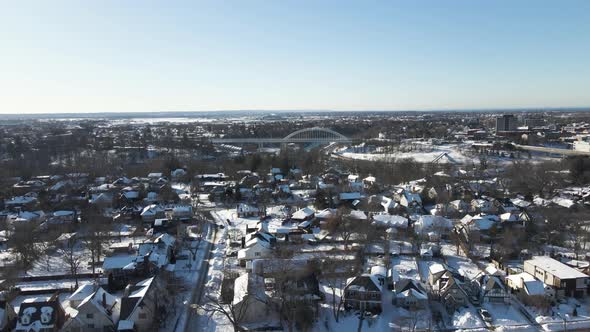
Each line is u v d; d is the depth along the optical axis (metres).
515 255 96.88
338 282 84.81
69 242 105.50
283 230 116.00
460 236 108.25
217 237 117.00
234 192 159.50
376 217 120.62
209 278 88.94
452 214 132.00
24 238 98.62
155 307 71.12
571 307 74.94
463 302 77.00
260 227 113.81
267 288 80.50
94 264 91.19
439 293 79.25
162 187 167.12
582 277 78.94
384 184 176.88
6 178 183.50
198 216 135.12
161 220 122.31
